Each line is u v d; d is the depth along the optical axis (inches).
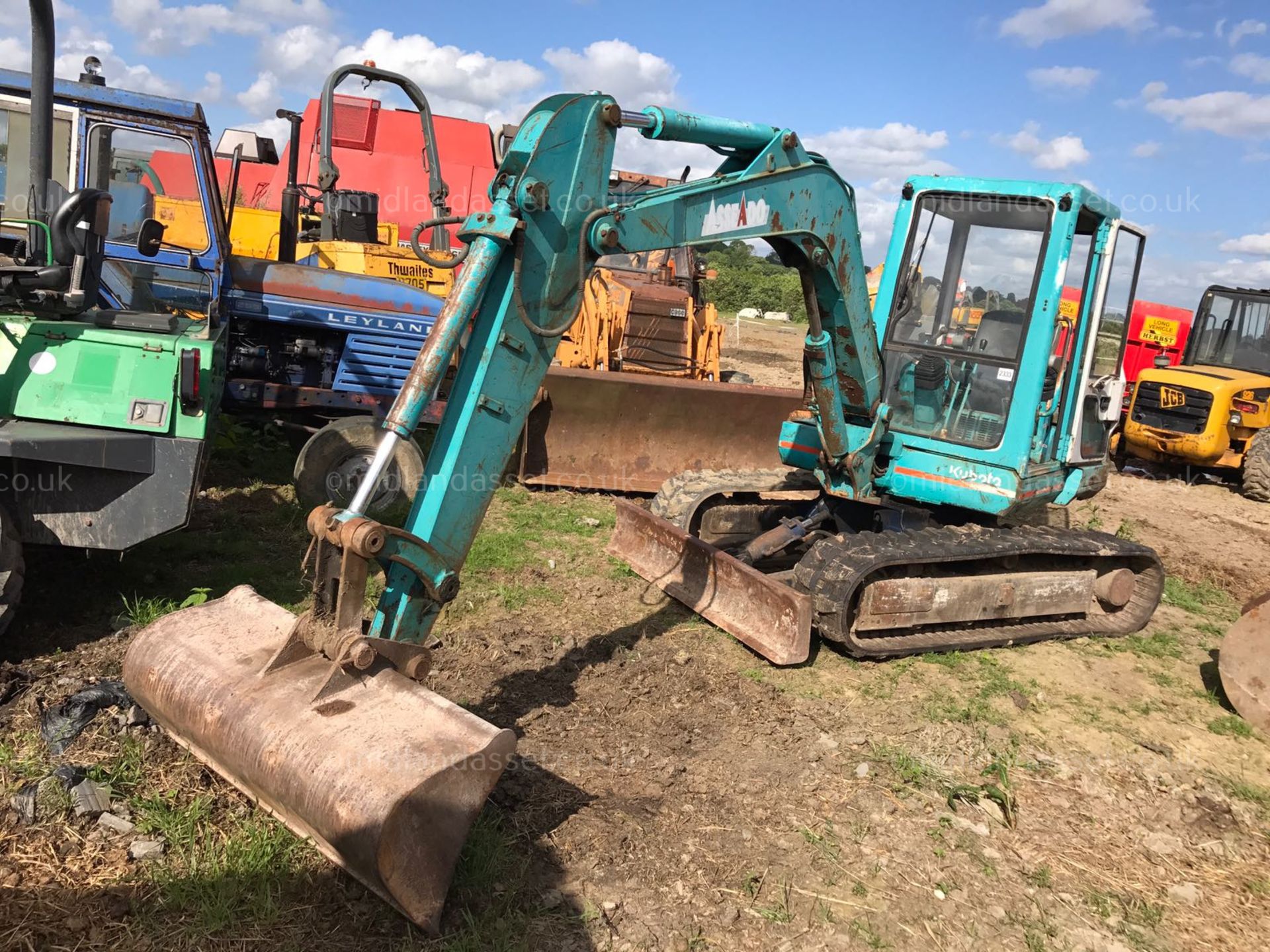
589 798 141.3
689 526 239.1
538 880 121.4
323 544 119.4
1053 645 228.7
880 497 227.8
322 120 262.2
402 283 317.7
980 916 126.2
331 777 106.0
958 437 214.5
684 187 152.7
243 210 365.4
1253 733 190.2
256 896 111.2
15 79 213.9
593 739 159.3
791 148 168.2
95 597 190.4
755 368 760.3
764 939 117.1
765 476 255.3
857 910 124.2
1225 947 126.1
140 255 235.0
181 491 167.5
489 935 109.4
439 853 107.4
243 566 215.6
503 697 170.1
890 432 220.1
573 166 135.0
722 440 324.8
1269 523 400.2
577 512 294.0
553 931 113.0
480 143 489.4
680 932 115.6
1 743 135.8
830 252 183.6
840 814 145.4
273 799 112.7
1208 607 276.8
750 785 150.6
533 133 131.3
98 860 115.4
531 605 216.8
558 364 348.5
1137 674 216.2
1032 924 125.6
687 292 404.5
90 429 163.3
